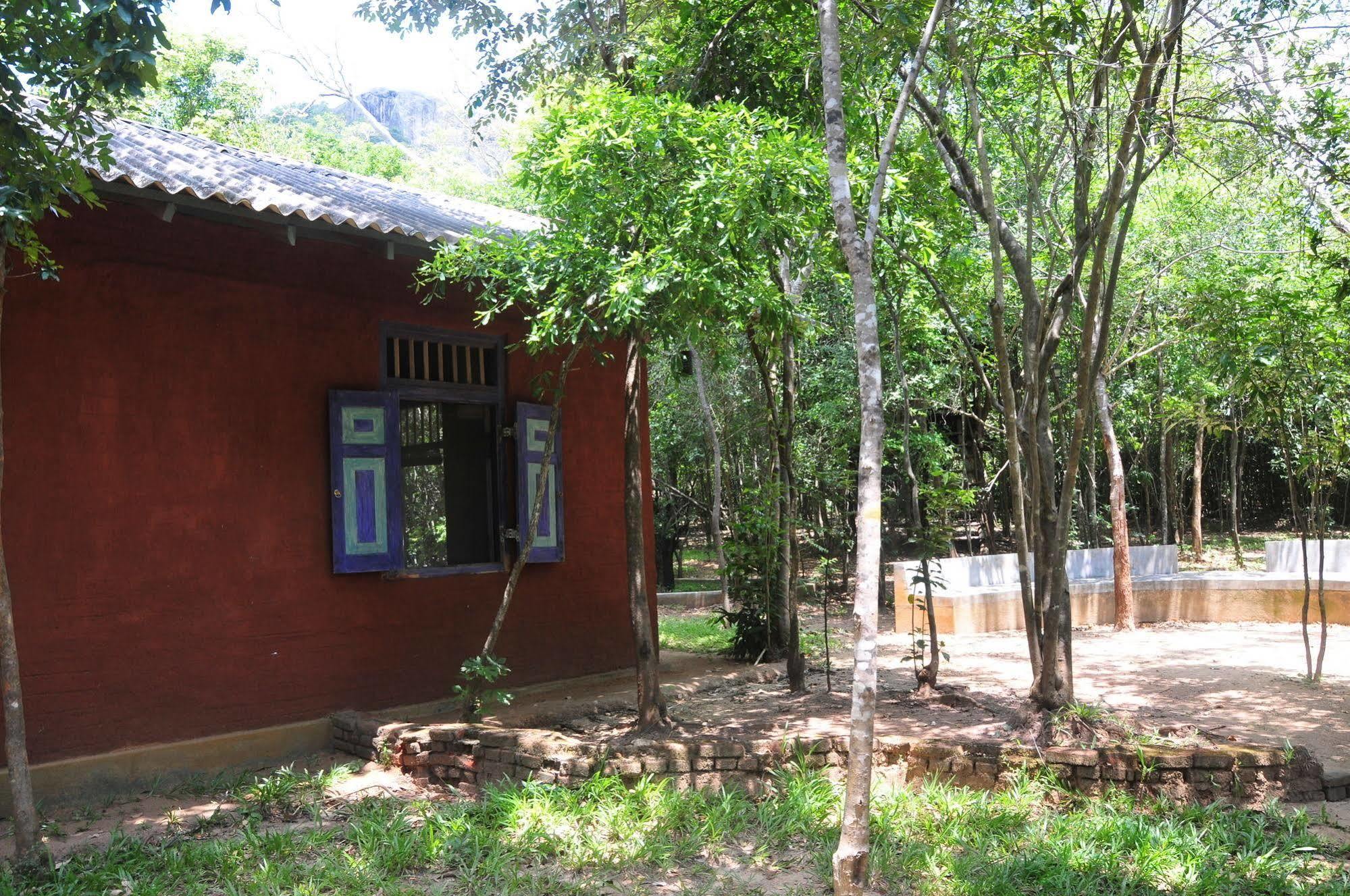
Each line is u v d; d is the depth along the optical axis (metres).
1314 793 5.32
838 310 13.88
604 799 5.35
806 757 5.77
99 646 5.97
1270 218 12.85
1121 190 6.84
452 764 6.16
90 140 6.27
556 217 6.38
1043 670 6.13
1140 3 6.21
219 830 5.27
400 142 30.42
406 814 5.39
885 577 16.06
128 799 5.85
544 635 8.49
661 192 5.80
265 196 6.35
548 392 8.59
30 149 4.52
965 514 16.83
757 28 7.71
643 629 6.62
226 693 6.50
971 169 6.92
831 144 4.18
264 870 4.52
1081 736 5.84
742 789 5.59
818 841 4.86
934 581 7.86
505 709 7.52
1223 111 6.58
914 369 13.88
